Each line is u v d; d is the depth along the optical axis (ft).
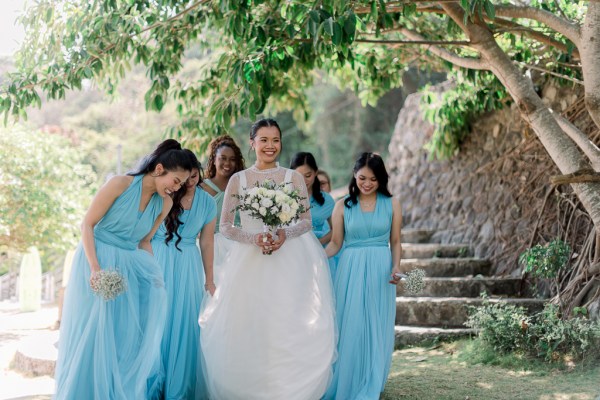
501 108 25.07
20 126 30.40
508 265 24.47
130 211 12.27
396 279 14.43
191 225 14.44
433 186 31.17
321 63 22.03
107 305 11.97
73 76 18.20
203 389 14.03
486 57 18.44
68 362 12.01
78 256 12.40
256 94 16.81
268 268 13.17
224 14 17.75
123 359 12.18
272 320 12.87
